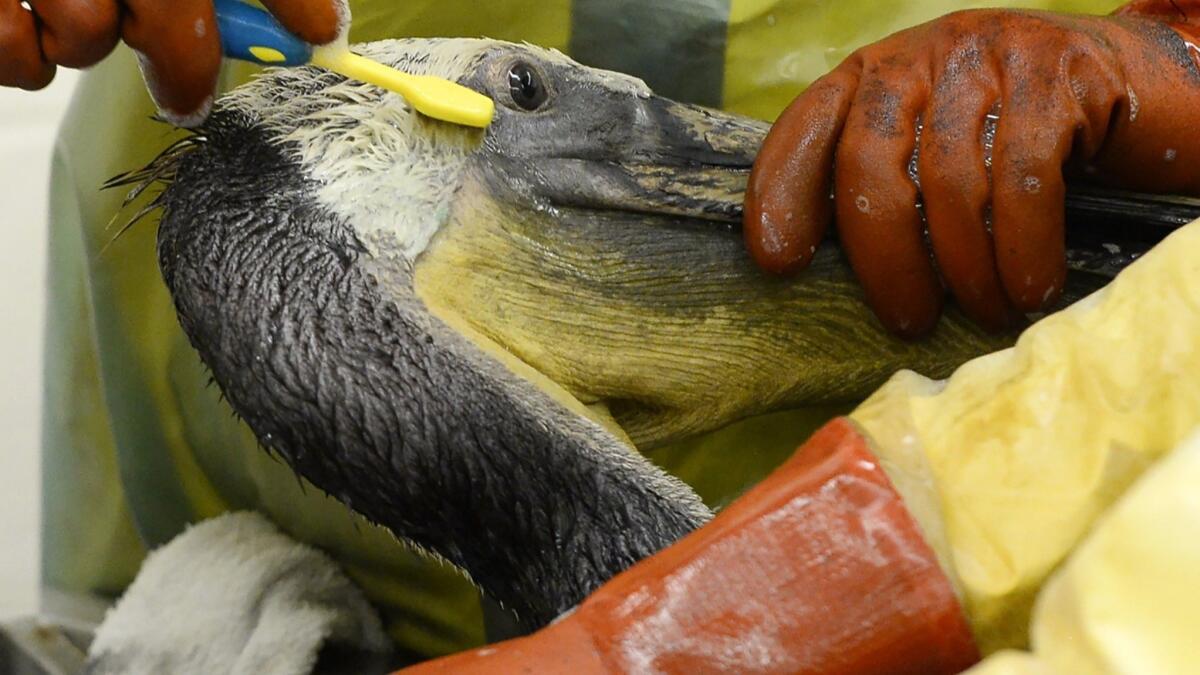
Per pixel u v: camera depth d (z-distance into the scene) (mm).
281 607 1041
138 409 1142
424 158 865
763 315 907
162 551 1064
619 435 886
